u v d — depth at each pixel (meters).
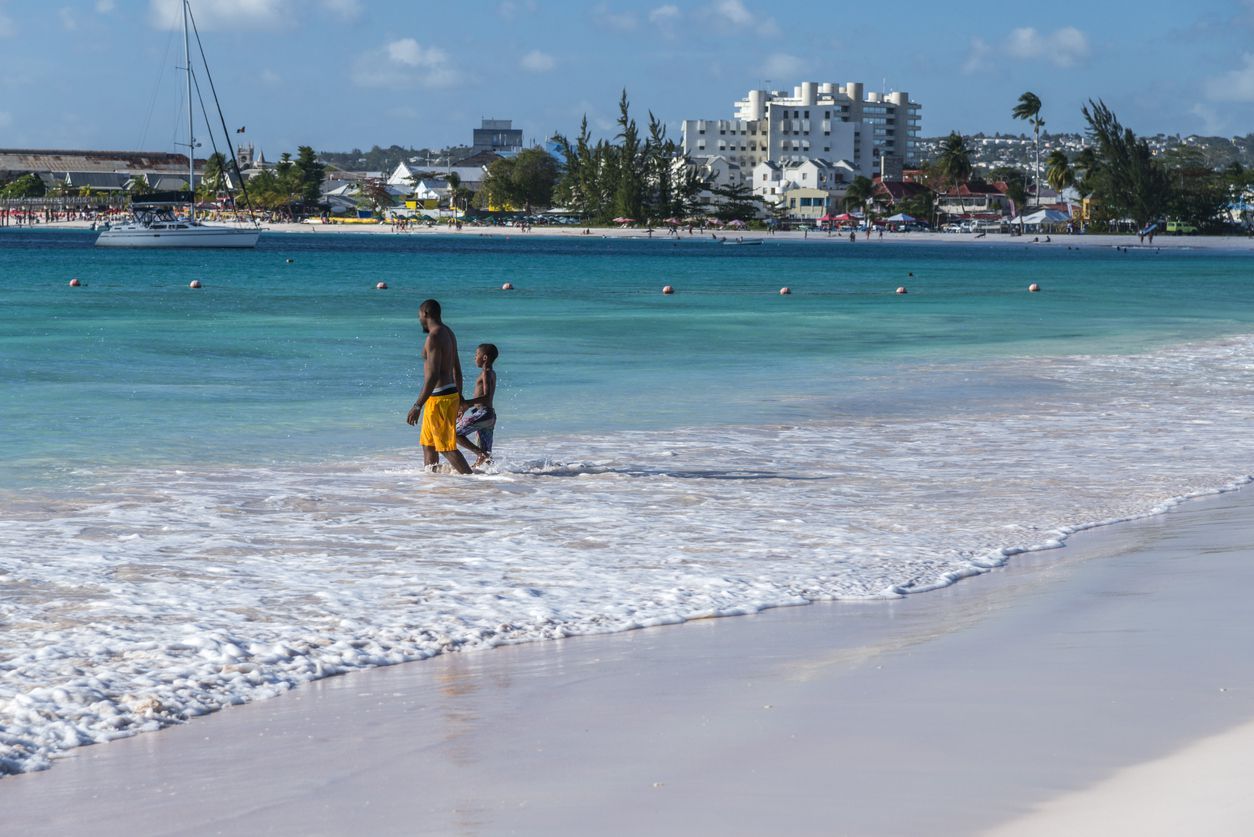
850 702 9.09
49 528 17.30
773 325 63.97
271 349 47.25
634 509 19.36
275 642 11.80
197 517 18.30
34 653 11.29
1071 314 74.75
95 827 7.24
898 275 136.12
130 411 30.00
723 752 8.02
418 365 42.25
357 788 7.70
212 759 8.55
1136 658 9.98
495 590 14.04
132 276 112.50
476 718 9.25
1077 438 27.62
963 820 6.54
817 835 6.47
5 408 30.05
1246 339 56.72
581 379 38.81
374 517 18.52
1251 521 17.69
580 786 7.50
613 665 10.88
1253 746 7.42
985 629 11.62
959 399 34.59
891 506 19.80
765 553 16.23
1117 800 6.65
